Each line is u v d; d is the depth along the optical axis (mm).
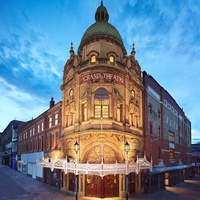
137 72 26781
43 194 22391
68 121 25203
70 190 23531
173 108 39125
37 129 38500
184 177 42281
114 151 21328
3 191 24297
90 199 19844
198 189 28766
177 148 39125
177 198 22047
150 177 24953
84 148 20984
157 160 29172
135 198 20734
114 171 18234
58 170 26469
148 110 28109
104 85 21562
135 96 25422
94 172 18172
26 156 43031
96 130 20203
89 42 24281
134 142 23578
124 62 24641
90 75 22125
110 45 24000
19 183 30734
